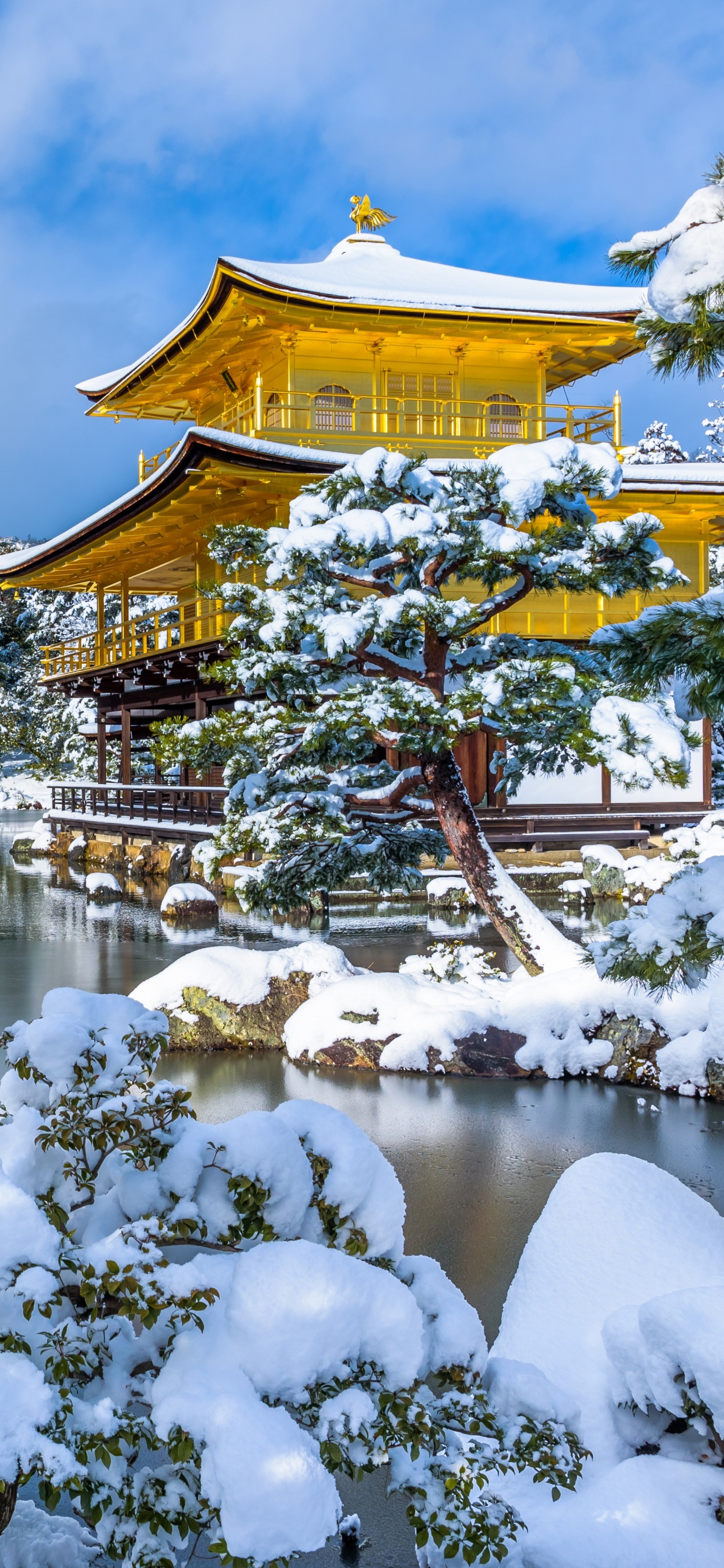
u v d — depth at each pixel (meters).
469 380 31.22
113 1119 3.61
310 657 14.01
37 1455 2.90
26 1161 3.72
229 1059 13.17
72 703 66.50
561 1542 3.95
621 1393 4.67
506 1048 12.37
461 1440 3.91
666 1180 5.74
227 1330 3.45
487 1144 10.08
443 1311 3.98
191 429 25.67
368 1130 10.51
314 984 13.80
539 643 14.10
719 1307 4.24
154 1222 3.48
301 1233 3.96
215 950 14.19
